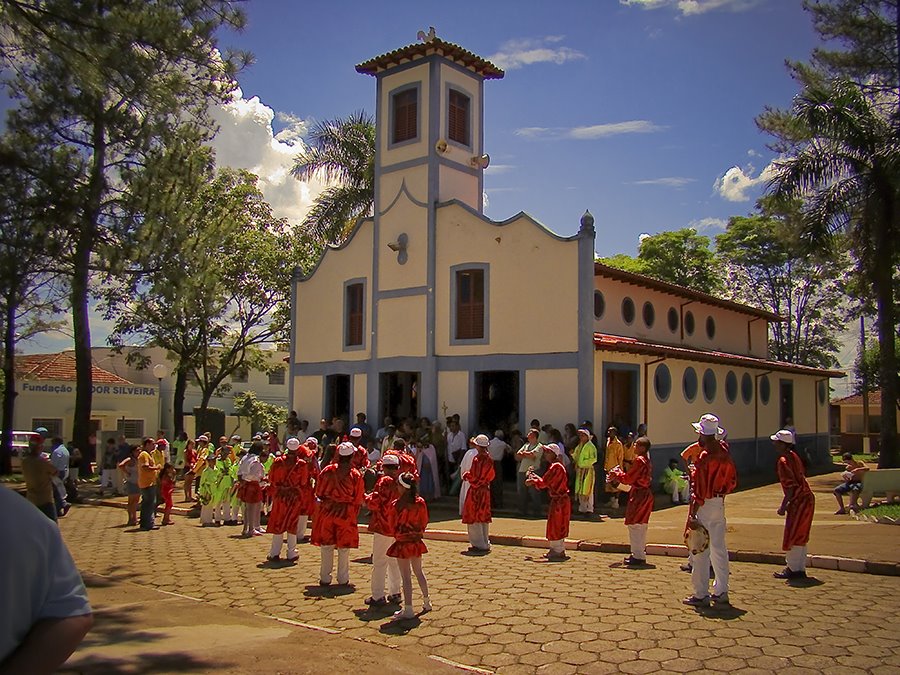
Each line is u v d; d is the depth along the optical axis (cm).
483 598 962
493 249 2117
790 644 743
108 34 1042
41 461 1205
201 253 2166
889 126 2512
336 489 1066
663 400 2209
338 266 2509
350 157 3172
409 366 2252
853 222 2606
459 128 2389
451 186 2316
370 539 1502
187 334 3052
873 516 1479
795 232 2680
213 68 1165
